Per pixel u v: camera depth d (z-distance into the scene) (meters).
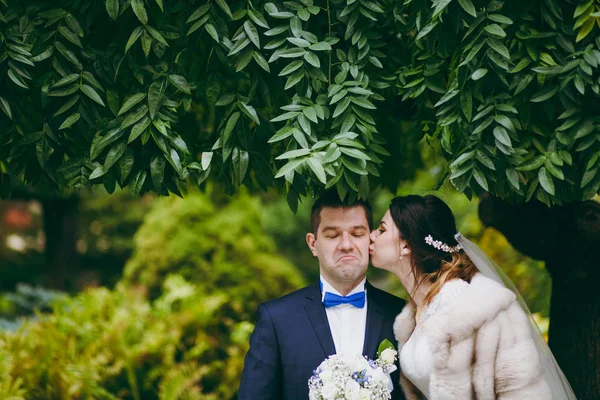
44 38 2.53
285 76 2.66
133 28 2.61
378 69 2.74
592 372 3.06
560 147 2.46
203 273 5.89
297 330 2.73
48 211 10.26
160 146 2.52
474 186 2.52
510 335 2.46
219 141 2.61
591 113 2.43
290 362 2.70
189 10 2.59
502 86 2.50
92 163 2.59
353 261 2.69
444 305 2.56
